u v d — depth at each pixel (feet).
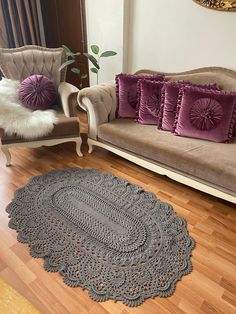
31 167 7.82
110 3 8.71
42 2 11.37
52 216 5.92
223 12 6.74
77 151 8.32
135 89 7.87
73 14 10.68
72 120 7.62
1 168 7.72
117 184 7.04
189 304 4.25
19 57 8.47
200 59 7.70
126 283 4.52
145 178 7.43
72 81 12.36
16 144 7.46
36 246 5.18
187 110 6.77
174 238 5.41
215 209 6.31
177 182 7.25
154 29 8.29
